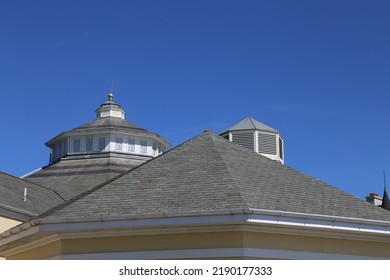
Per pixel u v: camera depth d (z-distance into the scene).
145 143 37.75
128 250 12.71
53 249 13.30
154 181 13.98
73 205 13.28
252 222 12.00
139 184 13.94
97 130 36.69
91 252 12.87
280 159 27.16
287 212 12.23
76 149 36.78
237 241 12.28
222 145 15.96
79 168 35.09
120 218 12.41
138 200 13.12
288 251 12.61
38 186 29.03
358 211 13.93
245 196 12.70
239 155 15.58
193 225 12.28
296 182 14.84
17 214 23.38
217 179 13.61
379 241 13.63
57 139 37.38
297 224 12.38
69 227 12.67
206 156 15.05
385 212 14.42
